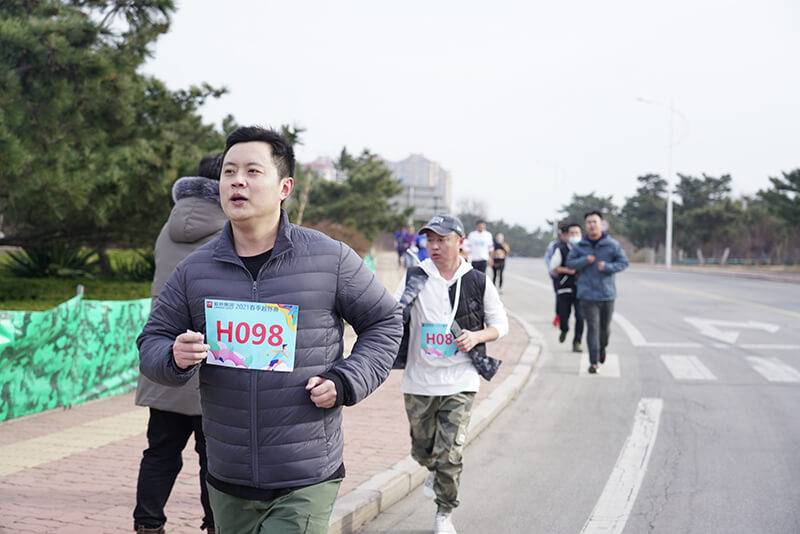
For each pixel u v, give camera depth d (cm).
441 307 466
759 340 1371
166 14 1330
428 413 472
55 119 1098
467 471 613
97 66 1080
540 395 920
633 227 7875
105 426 660
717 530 480
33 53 1038
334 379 260
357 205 5141
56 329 694
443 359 464
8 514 439
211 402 269
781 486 568
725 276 4112
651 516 506
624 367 1108
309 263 270
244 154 268
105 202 1273
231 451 265
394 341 283
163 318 276
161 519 379
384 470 559
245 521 277
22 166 1044
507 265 4878
